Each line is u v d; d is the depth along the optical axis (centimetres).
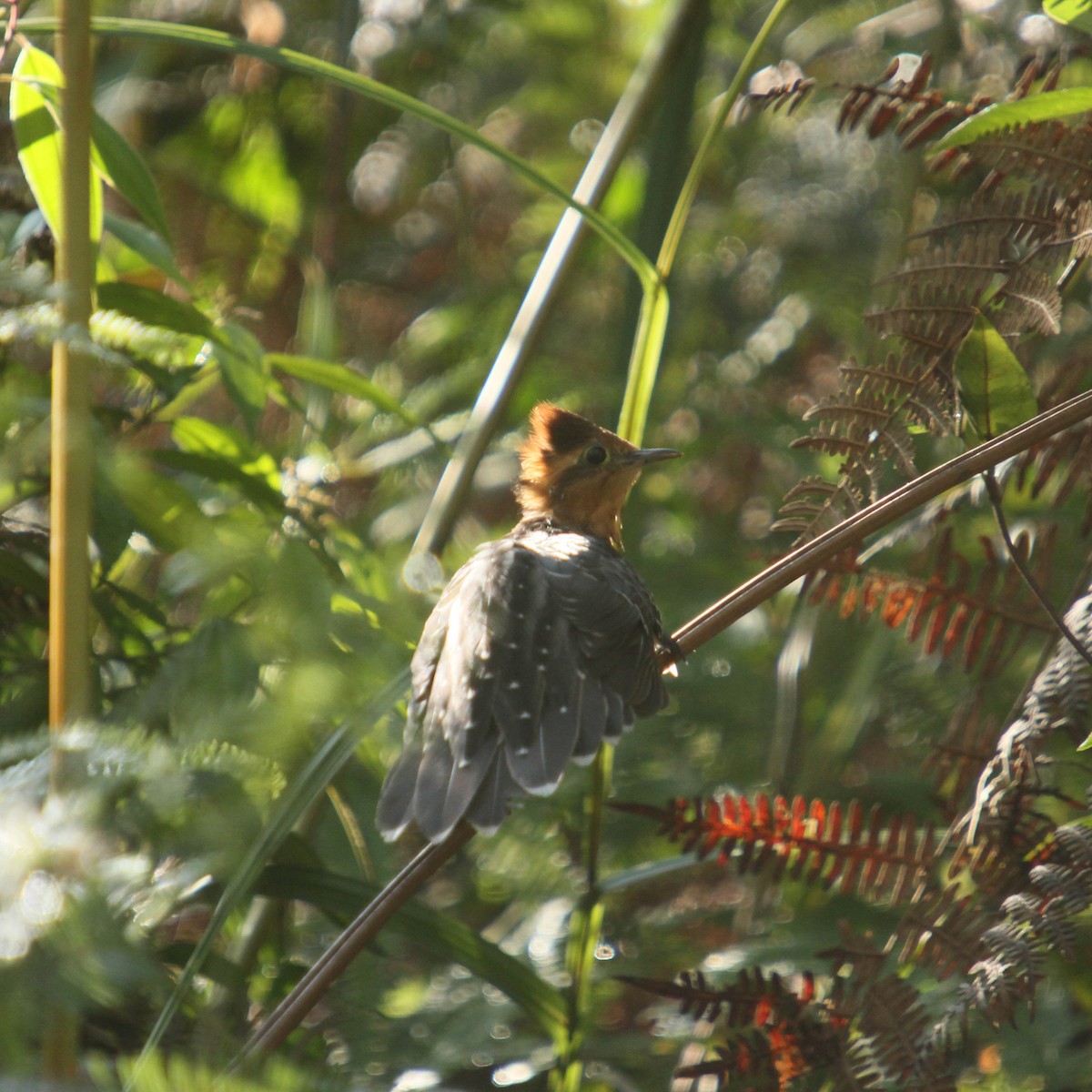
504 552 670
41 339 456
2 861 310
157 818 343
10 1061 299
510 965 583
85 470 465
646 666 662
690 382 1148
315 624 337
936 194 1027
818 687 966
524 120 1284
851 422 563
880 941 723
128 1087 355
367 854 668
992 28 905
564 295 791
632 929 866
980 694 598
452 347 1209
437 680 629
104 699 564
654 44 755
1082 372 599
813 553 516
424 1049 707
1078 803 525
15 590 614
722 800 570
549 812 877
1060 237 548
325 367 660
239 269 1124
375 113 1171
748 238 1214
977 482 576
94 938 304
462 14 1144
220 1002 582
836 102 1160
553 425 888
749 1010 538
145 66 915
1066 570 768
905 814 552
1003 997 477
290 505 641
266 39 1082
